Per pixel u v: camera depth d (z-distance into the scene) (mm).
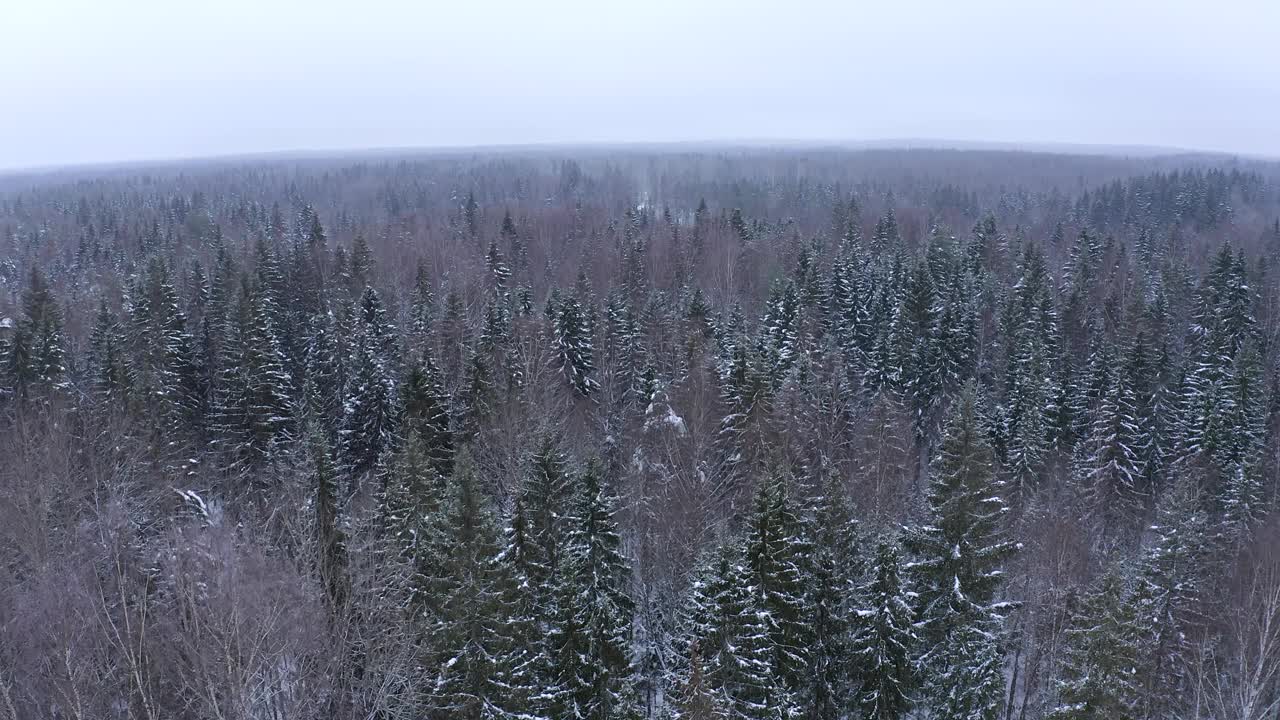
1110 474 52094
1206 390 59406
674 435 46031
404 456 36188
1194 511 39406
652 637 36938
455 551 26328
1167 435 58688
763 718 25906
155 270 80438
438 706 25547
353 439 53250
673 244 114875
